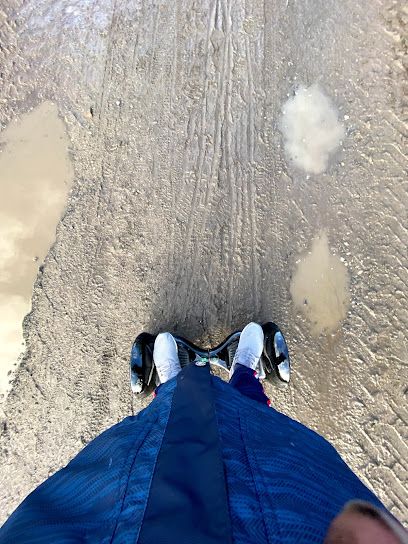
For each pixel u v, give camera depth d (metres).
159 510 0.86
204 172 2.00
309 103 1.96
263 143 1.98
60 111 2.06
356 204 1.93
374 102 1.93
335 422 1.93
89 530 0.91
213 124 2.01
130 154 2.03
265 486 0.94
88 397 2.02
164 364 1.83
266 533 0.83
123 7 2.06
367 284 1.91
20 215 2.05
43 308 2.03
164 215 2.01
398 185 1.91
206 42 2.03
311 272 1.94
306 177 1.96
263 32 2.01
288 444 1.14
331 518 0.93
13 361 2.04
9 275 2.04
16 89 2.07
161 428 1.12
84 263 2.03
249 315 1.96
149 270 2.00
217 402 1.15
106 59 2.06
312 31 1.98
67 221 2.04
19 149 2.07
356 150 1.94
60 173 2.05
